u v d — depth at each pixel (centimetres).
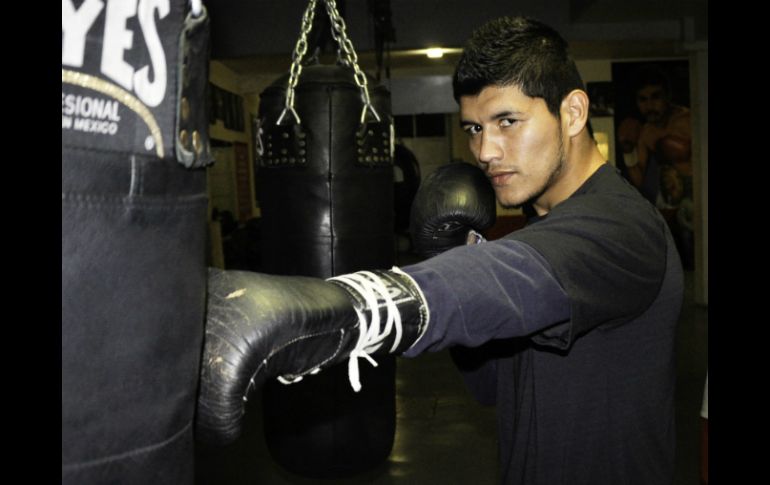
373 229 244
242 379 59
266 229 246
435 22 535
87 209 48
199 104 58
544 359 112
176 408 55
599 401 111
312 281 71
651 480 115
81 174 48
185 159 55
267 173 242
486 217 127
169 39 53
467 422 381
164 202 53
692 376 434
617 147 923
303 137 233
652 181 920
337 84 236
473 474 313
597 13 542
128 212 51
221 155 811
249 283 65
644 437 113
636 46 671
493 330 79
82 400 49
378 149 242
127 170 50
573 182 117
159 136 52
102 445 50
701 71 616
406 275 77
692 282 798
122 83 50
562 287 83
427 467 322
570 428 112
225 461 332
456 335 77
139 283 52
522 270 82
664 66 910
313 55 262
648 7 528
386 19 394
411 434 365
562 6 568
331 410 262
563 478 113
